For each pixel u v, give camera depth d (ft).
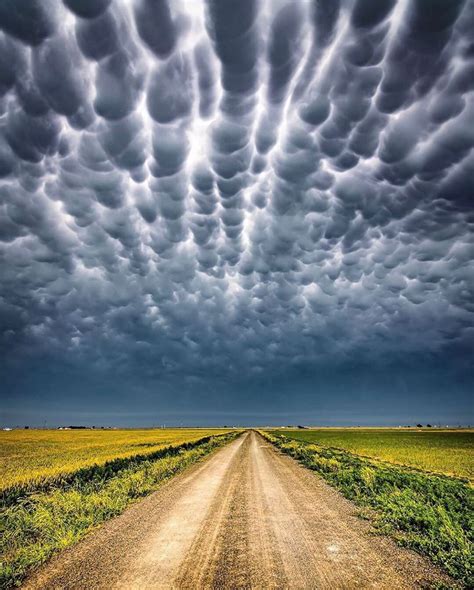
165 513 36.47
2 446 167.63
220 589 19.84
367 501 40.75
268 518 34.53
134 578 21.16
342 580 20.89
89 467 62.85
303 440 210.79
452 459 101.55
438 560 23.52
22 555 24.36
